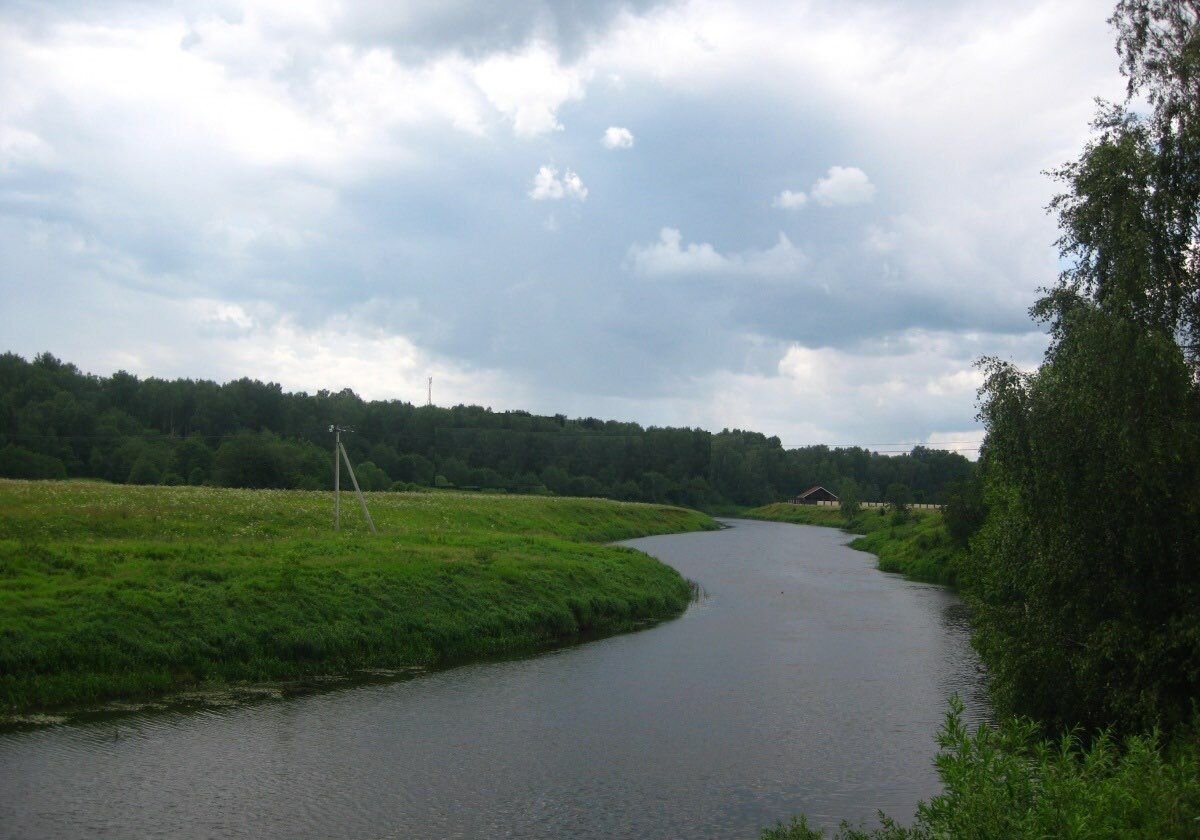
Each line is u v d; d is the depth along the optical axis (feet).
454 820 50.21
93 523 122.21
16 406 338.75
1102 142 61.52
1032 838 29.22
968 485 179.73
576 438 539.29
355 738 64.95
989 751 34.86
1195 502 54.19
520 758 61.67
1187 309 59.82
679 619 128.16
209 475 304.50
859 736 68.80
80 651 71.77
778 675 90.27
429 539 146.20
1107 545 58.65
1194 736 48.88
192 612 82.38
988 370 65.10
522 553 142.82
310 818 49.62
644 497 516.73
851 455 645.10
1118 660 57.72
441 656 94.73
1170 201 58.54
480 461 492.13
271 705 72.74
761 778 58.70
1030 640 63.93
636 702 78.23
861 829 48.96
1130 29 62.64
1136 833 32.53
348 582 100.32
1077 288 64.08
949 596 156.87
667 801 54.08
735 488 594.65
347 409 473.67
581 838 48.19
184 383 445.78
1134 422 54.65
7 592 77.66
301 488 287.48
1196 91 59.82
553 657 97.66
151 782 53.88
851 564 217.97
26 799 50.26
